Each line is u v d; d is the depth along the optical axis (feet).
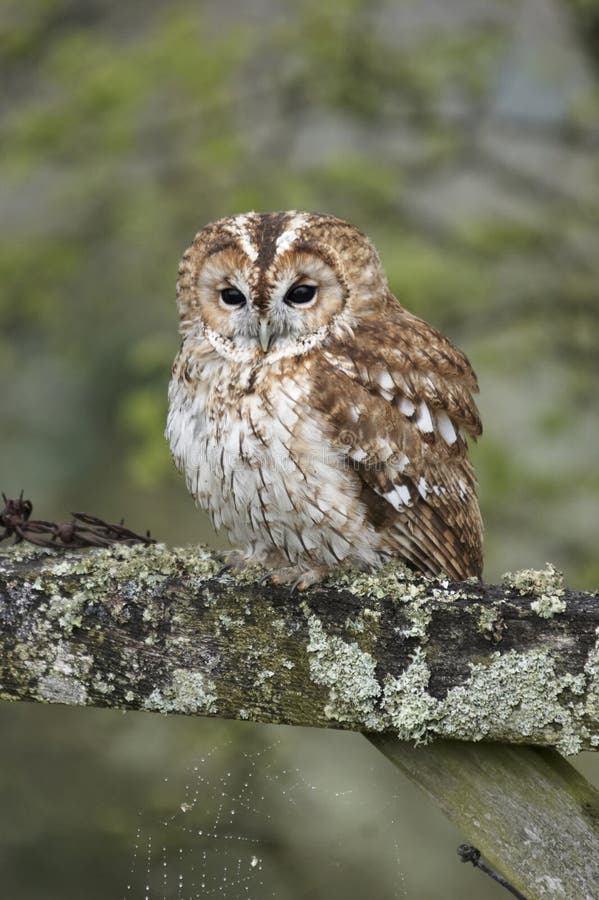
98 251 51.24
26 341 54.70
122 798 38.29
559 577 17.92
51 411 54.29
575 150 48.67
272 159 49.21
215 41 47.19
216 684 18.37
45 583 18.61
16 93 50.88
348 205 48.52
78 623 18.52
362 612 17.98
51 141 47.67
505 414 54.90
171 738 39.55
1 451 53.83
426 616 17.79
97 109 46.68
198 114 48.52
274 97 49.08
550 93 49.42
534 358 49.08
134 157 49.37
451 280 48.11
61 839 37.83
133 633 18.49
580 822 17.39
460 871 39.01
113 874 36.78
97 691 18.62
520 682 17.48
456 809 17.80
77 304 52.29
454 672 17.67
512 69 49.49
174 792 33.04
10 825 38.19
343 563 26.20
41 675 18.67
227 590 18.37
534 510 48.73
